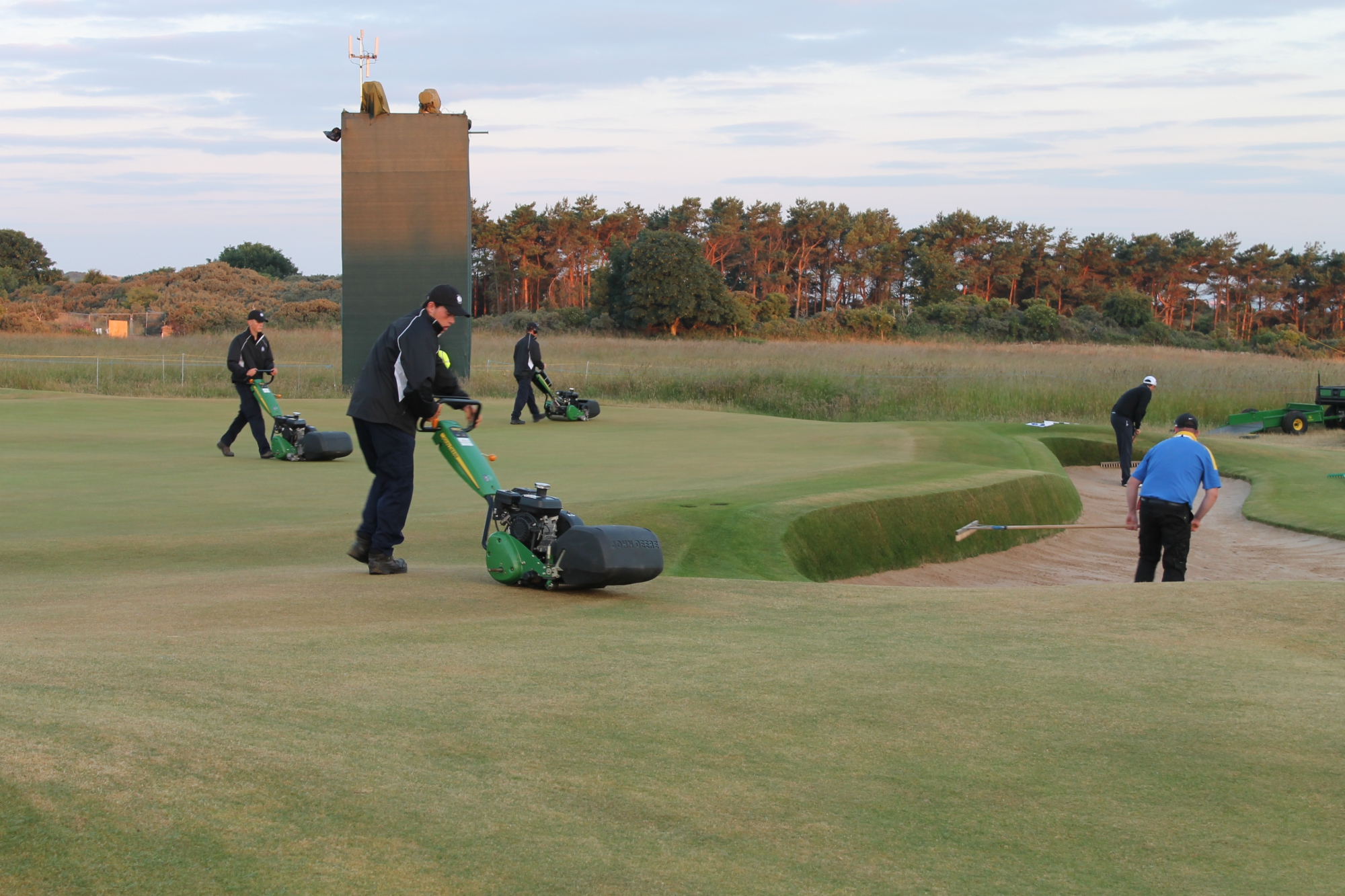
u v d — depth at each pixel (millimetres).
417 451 12820
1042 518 10305
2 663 3213
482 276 103375
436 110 25172
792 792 2539
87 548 6219
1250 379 27406
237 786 2270
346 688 3191
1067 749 2887
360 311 25328
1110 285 103938
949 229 105750
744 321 75375
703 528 7336
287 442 11570
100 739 2420
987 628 4332
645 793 2480
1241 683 3527
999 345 53156
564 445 13664
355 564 5898
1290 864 2229
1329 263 105000
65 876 1857
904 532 8492
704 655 3801
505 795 2406
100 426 15328
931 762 2771
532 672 3500
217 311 64688
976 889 2076
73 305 76500
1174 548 7840
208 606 4520
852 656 3830
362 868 1987
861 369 31219
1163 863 2221
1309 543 10391
